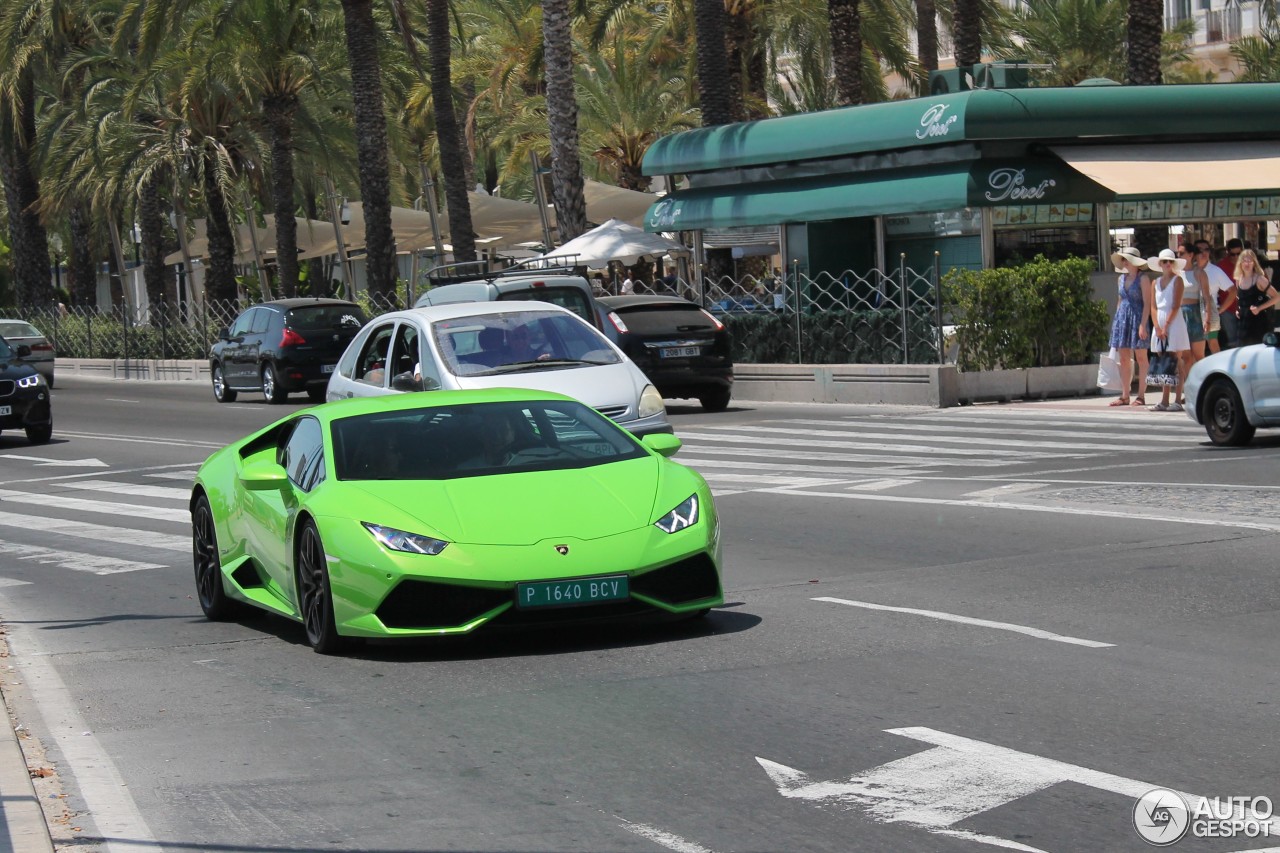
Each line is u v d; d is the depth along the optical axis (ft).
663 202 172.45
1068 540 58.95
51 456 117.19
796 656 41.27
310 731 35.91
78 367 253.85
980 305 124.67
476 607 40.81
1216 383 87.20
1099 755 31.14
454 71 278.26
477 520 41.86
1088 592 48.83
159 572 63.67
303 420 49.78
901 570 54.65
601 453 46.60
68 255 360.48
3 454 120.57
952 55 314.76
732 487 79.97
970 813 27.94
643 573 41.55
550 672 40.45
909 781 29.94
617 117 253.65
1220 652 40.14
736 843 26.89
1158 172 139.13
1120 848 25.84
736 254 172.76
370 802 30.22
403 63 253.24
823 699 36.47
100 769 33.63
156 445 122.11
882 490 75.82
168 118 238.48
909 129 142.31
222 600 51.93
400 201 298.97
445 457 45.60
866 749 32.22
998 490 73.15
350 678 41.06
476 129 317.83
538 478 44.14
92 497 90.94
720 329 126.93
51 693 41.75
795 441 101.30
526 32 256.52
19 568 66.18
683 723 34.83
